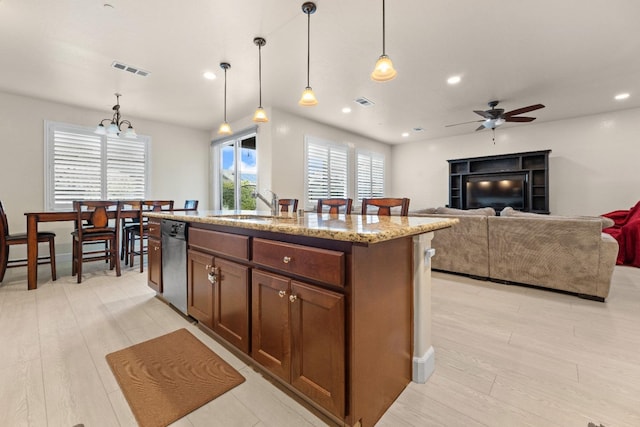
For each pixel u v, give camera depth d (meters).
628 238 4.00
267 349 1.42
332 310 1.11
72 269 3.55
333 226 1.24
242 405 1.32
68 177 4.46
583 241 2.65
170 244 2.34
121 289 2.95
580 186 5.52
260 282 1.43
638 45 2.92
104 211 3.35
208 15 2.40
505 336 1.95
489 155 6.48
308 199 5.55
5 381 1.45
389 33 2.69
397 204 2.49
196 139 6.02
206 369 1.59
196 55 3.05
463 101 4.57
